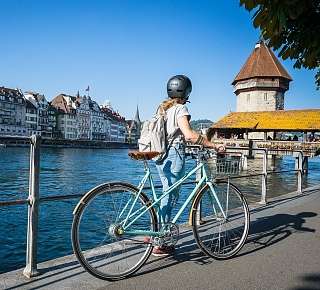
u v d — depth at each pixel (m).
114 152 116.81
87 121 160.62
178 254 4.09
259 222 5.84
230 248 4.22
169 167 3.93
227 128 59.53
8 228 13.69
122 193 3.52
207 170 4.14
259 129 56.75
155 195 3.79
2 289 3.09
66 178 36.94
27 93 134.12
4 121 118.19
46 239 11.98
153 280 3.39
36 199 3.38
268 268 3.76
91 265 3.33
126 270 3.46
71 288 3.14
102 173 43.03
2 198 23.84
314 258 4.09
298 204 7.60
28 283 3.22
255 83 72.50
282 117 57.88
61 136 145.38
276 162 62.44
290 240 4.80
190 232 4.88
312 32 3.50
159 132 3.88
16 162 53.94
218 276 3.51
